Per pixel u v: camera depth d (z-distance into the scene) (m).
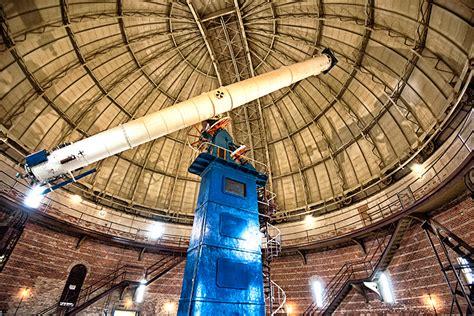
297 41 18.88
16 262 14.74
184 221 23.19
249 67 21.95
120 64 19.17
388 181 17.80
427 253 13.77
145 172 22.72
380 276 15.88
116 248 19.38
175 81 21.72
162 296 19.17
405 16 13.45
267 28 19.36
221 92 12.09
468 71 11.21
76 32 16.16
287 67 14.72
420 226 14.54
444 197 12.54
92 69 18.20
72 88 18.08
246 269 7.84
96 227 19.34
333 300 16.73
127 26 17.67
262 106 23.42
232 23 19.56
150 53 19.77
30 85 16.02
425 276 13.51
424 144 14.77
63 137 18.56
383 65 16.44
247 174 10.56
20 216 14.68
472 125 11.93
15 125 15.91
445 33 12.25
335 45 18.05
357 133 19.75
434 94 14.30
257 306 7.37
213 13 18.50
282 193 23.84
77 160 10.04
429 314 12.79
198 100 11.54
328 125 21.39
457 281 11.23
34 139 17.25
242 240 8.41
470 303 9.93
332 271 18.64
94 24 16.42
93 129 20.00
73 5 14.84
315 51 19.23
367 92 18.30
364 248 17.64
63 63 16.80
